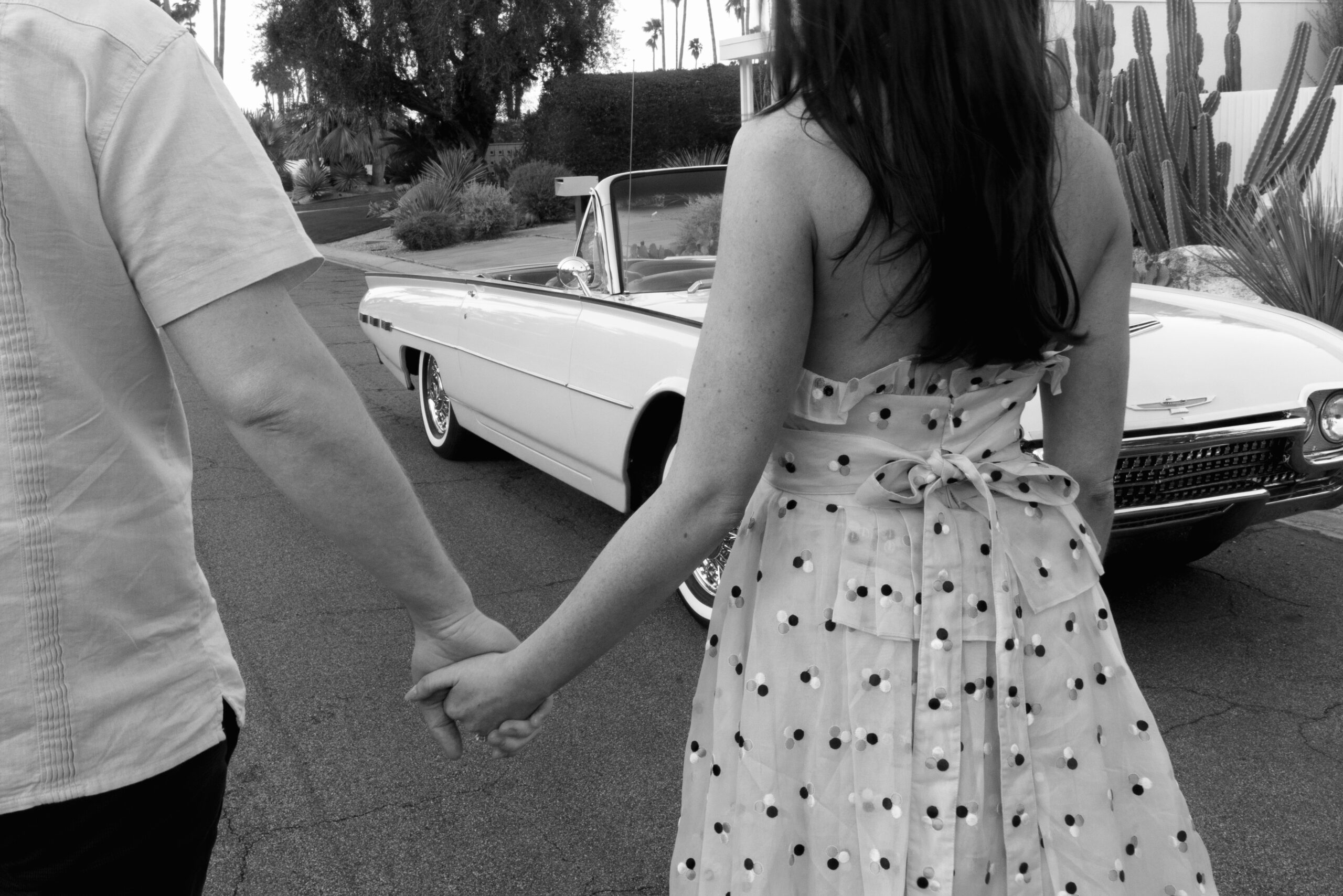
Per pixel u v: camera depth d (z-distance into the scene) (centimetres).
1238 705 314
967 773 123
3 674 100
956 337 118
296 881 242
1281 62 1423
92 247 101
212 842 124
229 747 123
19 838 104
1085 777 127
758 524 134
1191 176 938
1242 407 335
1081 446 141
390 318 620
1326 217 717
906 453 125
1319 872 239
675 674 344
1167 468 335
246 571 434
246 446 112
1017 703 123
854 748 123
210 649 118
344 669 346
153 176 102
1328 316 671
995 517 123
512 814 267
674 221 445
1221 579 407
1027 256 117
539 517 506
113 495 104
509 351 472
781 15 118
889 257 117
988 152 113
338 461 113
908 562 124
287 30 2819
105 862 109
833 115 113
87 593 103
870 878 122
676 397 367
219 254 105
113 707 106
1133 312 384
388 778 284
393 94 2923
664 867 246
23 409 98
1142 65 930
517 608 402
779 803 127
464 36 2789
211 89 107
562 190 457
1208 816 262
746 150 118
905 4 111
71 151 99
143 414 109
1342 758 285
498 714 140
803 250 117
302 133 3988
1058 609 128
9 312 97
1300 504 354
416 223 2092
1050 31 128
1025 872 123
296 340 110
